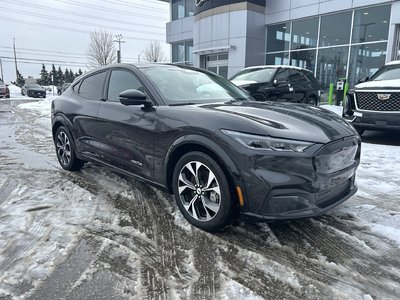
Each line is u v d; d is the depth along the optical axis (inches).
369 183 175.0
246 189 103.1
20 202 143.6
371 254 104.8
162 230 118.9
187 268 96.5
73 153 183.8
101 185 166.2
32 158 226.7
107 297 84.0
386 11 515.5
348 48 570.6
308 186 102.3
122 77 155.4
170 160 124.5
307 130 108.7
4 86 1165.7
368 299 83.9
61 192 156.3
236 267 97.1
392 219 129.3
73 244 108.7
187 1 911.7
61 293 85.2
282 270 95.9
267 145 101.0
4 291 85.4
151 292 86.1
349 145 117.6
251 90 364.5
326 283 90.4
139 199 147.8
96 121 158.1
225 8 692.7
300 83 418.9
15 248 105.6
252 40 680.4
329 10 580.7
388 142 287.3
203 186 115.3
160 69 153.7
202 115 116.2
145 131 131.0
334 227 122.0
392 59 511.8
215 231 115.5
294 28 651.5
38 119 475.2
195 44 794.2
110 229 119.6
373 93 271.6
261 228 120.2
